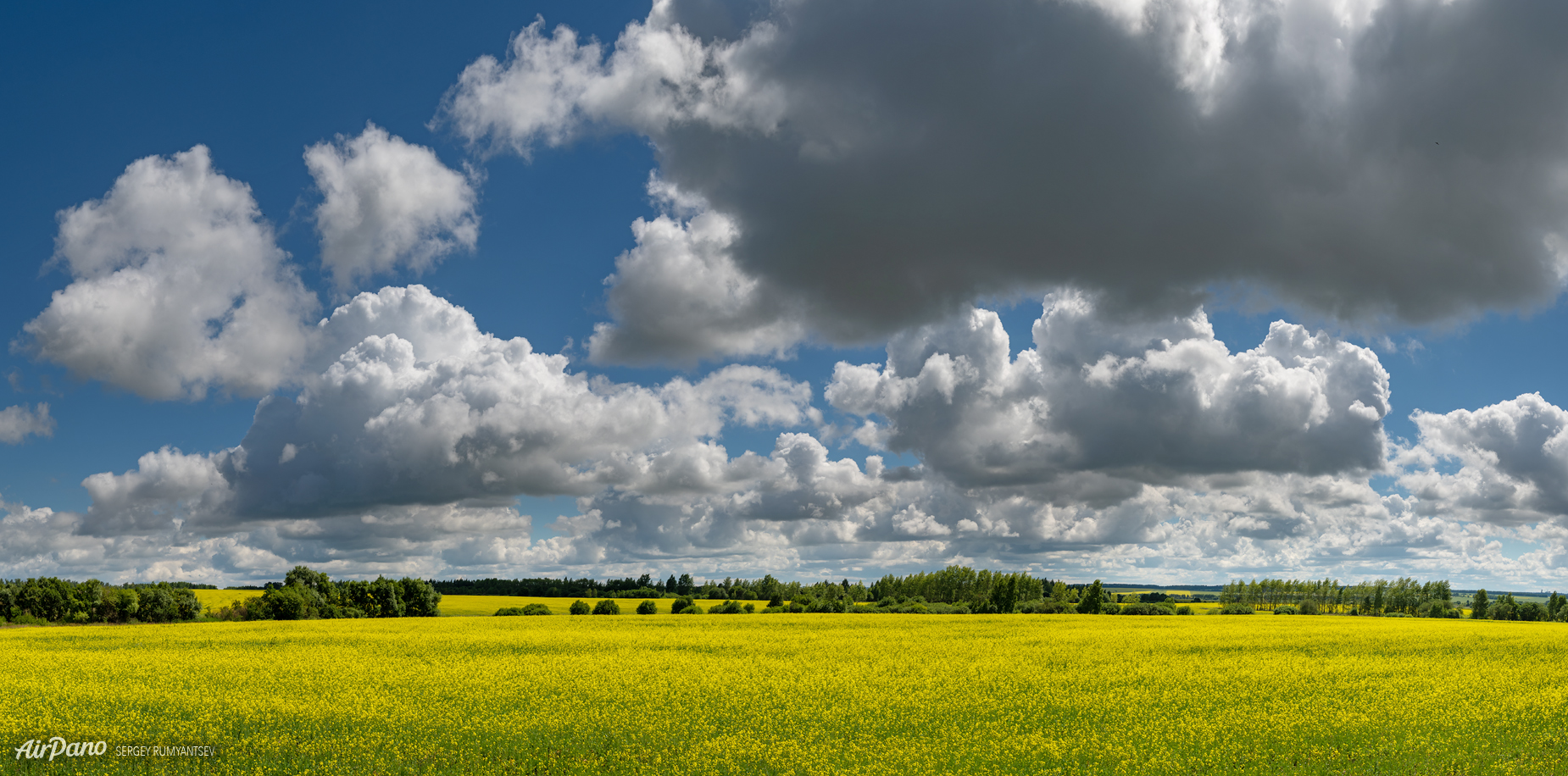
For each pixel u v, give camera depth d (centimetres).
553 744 1792
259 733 1889
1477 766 1578
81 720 2019
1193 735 1845
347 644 4034
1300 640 4000
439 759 1678
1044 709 2159
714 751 1716
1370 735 1828
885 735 1891
